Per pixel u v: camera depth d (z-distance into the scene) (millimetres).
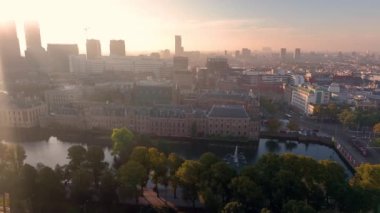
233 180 151875
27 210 152625
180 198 171000
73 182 158250
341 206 151250
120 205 161500
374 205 147875
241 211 131375
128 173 159625
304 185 154750
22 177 157000
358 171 172000
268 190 155125
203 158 177625
